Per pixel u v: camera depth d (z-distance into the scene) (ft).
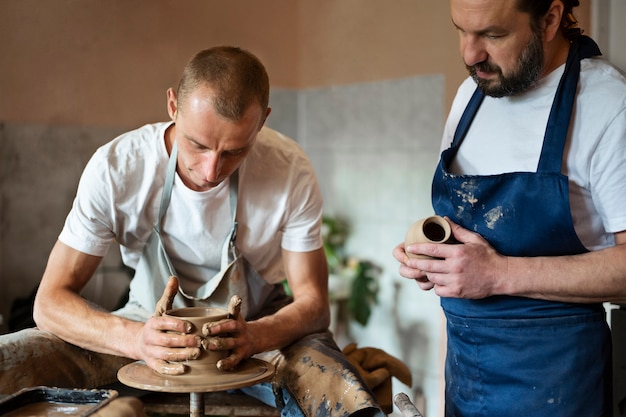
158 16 13.65
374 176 14.73
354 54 14.94
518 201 5.54
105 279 13.09
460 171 6.08
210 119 5.37
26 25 12.21
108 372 6.50
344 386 5.54
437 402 13.65
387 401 7.02
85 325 6.03
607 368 5.69
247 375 5.32
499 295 5.67
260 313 7.09
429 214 13.69
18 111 12.23
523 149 5.70
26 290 12.53
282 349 6.34
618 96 5.39
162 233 6.55
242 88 5.43
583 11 10.44
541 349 5.57
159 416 11.09
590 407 5.58
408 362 14.21
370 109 14.67
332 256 15.06
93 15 12.88
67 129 12.76
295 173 6.75
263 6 15.31
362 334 14.97
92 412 4.18
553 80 5.65
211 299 6.58
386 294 14.60
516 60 5.29
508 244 5.62
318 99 15.80
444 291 5.45
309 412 5.64
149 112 13.69
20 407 4.34
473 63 5.40
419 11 13.58
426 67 13.53
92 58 12.93
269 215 6.68
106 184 6.28
